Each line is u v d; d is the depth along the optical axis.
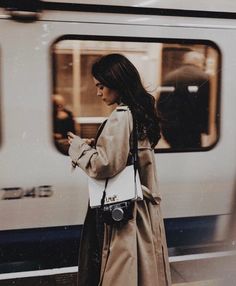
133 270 2.39
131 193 2.40
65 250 3.90
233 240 4.37
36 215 3.78
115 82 2.43
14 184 3.69
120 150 2.35
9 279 3.60
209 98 4.09
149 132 2.49
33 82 3.64
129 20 3.78
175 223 4.12
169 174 4.06
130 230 2.42
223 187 4.23
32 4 3.56
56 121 3.73
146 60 3.88
